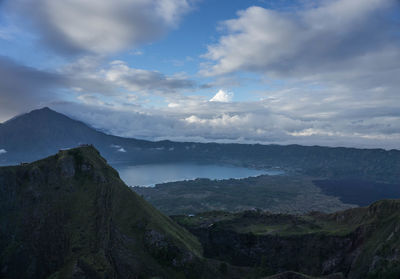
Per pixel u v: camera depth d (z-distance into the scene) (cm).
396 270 11206
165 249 12362
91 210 13075
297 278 11012
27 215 12506
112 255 11294
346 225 16588
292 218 19612
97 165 15850
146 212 14250
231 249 16975
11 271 10850
